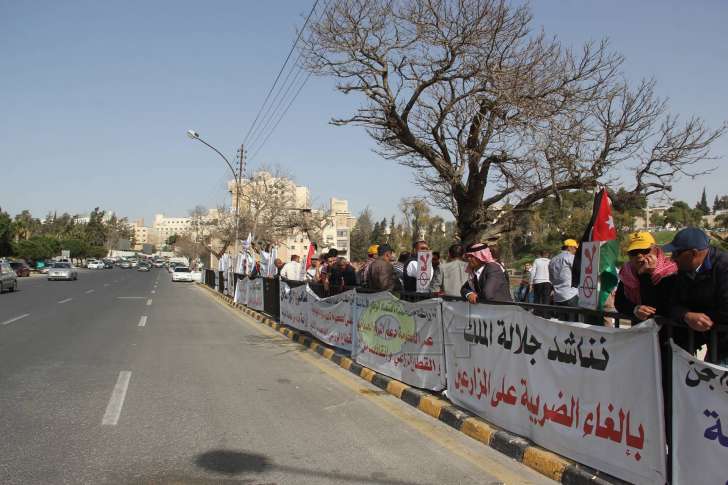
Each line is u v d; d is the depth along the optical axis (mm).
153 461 4957
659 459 3895
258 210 46625
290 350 11781
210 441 5551
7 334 13047
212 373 8945
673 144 10430
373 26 10414
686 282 4016
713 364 3596
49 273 49031
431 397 7035
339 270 12781
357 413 6781
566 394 4805
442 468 4949
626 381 4191
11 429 5816
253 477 4645
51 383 7969
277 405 7043
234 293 26594
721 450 3455
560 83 10391
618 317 4473
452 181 10914
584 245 5035
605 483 4230
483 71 10047
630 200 10641
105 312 19328
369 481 4617
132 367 9273
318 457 5180
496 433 5551
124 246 182000
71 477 4555
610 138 10477
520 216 11781
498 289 6461
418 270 8273
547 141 9867
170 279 63188
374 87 10961
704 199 105625
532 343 5285
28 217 137375
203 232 76938
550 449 4969
